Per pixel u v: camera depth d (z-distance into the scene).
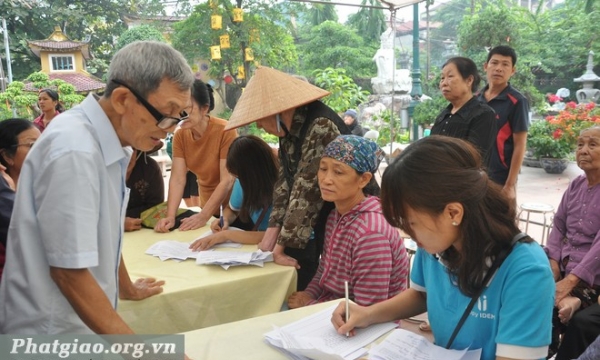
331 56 15.70
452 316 1.19
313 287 2.02
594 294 2.30
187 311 1.74
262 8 9.73
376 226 1.78
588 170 2.45
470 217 1.02
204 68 10.79
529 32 16.06
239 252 2.09
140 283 1.74
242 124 2.21
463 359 1.12
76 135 1.05
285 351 1.23
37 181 1.03
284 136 2.28
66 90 11.55
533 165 8.40
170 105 1.12
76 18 18.00
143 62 1.08
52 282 1.08
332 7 19.55
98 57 19.16
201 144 2.80
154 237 2.42
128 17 16.11
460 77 3.14
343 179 1.76
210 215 2.67
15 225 1.08
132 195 2.71
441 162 1.00
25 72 17.67
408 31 25.11
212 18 7.56
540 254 1.08
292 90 2.20
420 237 1.06
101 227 1.12
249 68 9.88
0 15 16.80
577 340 2.08
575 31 15.86
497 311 1.10
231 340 1.30
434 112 9.09
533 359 1.04
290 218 2.02
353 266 1.79
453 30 25.16
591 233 2.44
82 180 1.02
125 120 1.13
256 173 2.37
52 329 1.10
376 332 1.34
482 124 3.04
